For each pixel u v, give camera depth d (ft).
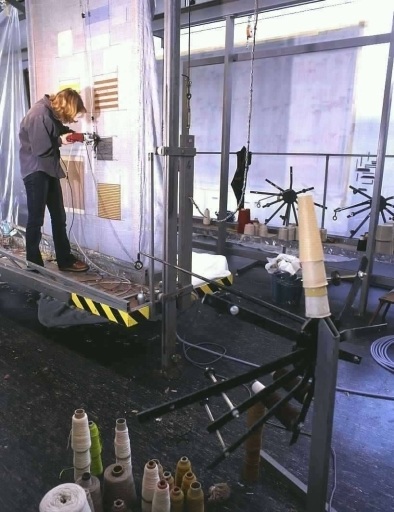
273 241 14.94
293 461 6.38
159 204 8.50
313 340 4.21
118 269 9.91
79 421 5.37
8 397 7.93
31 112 9.44
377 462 6.41
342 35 16.93
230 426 7.16
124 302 7.99
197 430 7.08
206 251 17.28
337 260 13.71
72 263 10.52
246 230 15.97
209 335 10.68
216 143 21.74
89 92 9.52
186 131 8.63
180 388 8.30
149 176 8.41
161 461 6.32
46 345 10.02
